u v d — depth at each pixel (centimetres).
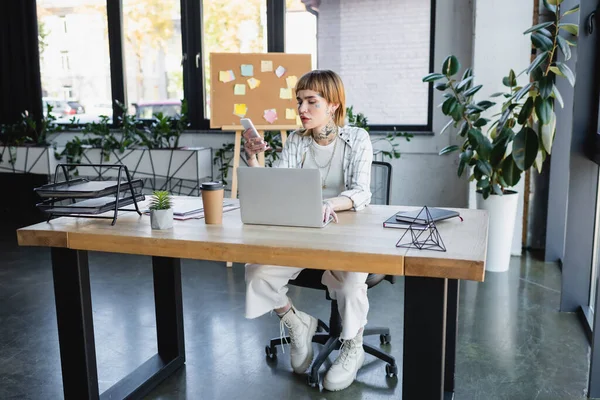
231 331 290
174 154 500
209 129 525
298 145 241
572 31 310
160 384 238
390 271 158
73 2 547
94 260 423
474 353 262
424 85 463
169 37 525
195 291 353
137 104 547
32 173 542
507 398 223
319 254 164
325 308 322
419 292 164
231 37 508
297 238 176
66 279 200
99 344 278
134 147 522
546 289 351
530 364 252
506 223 377
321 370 247
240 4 500
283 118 406
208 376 244
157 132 509
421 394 169
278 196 189
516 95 339
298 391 230
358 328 215
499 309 318
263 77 405
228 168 520
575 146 299
